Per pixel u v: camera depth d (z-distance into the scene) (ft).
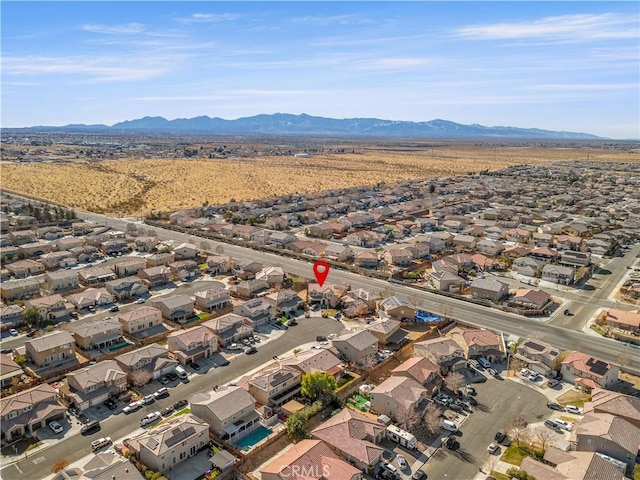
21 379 286.66
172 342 320.50
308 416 253.24
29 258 508.94
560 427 254.47
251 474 218.79
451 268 494.18
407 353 336.49
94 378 272.92
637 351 338.34
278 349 334.85
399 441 241.14
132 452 225.15
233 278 471.21
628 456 223.30
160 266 474.08
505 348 332.60
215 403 248.32
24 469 217.36
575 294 452.35
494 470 222.28
